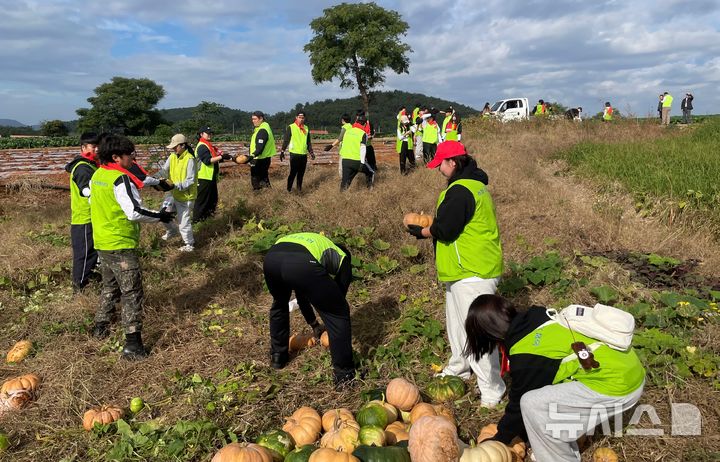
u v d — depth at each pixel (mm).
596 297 5809
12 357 4988
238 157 9250
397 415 3793
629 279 6344
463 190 3928
